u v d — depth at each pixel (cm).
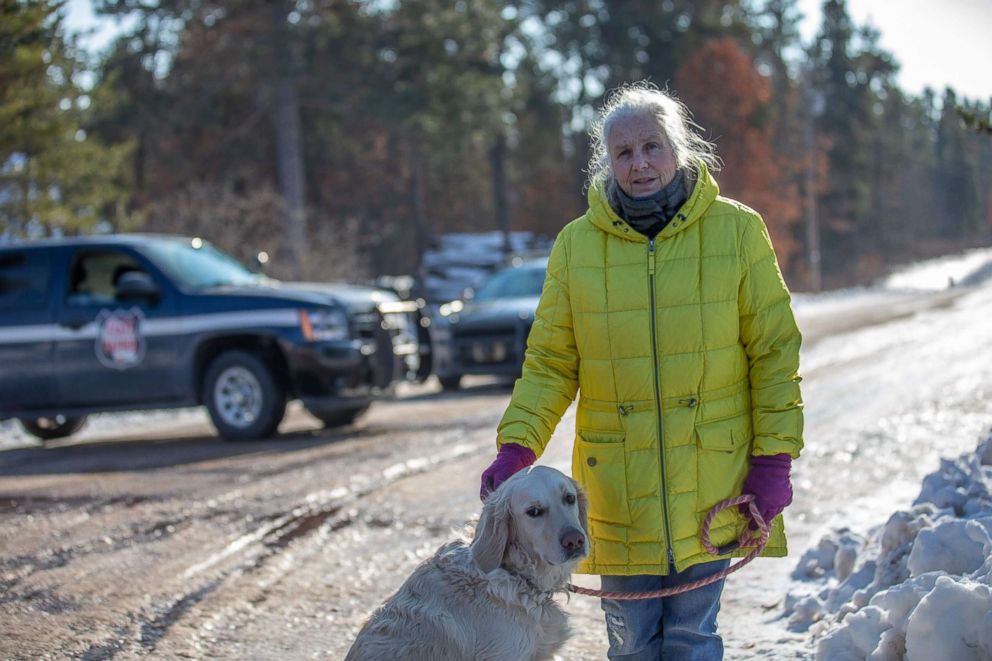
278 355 1089
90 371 1112
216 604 570
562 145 5497
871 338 1895
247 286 1149
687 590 353
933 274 6353
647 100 348
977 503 527
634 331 348
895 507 681
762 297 350
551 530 339
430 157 4116
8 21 1426
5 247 1152
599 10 4778
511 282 1551
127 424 1388
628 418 352
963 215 10062
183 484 866
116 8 2841
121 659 495
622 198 352
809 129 5319
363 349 1102
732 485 354
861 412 1110
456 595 348
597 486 360
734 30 5019
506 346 1429
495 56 3334
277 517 752
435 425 1147
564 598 568
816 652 427
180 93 3166
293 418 1304
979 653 366
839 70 6894
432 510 759
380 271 4466
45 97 1762
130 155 3178
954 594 373
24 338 1123
